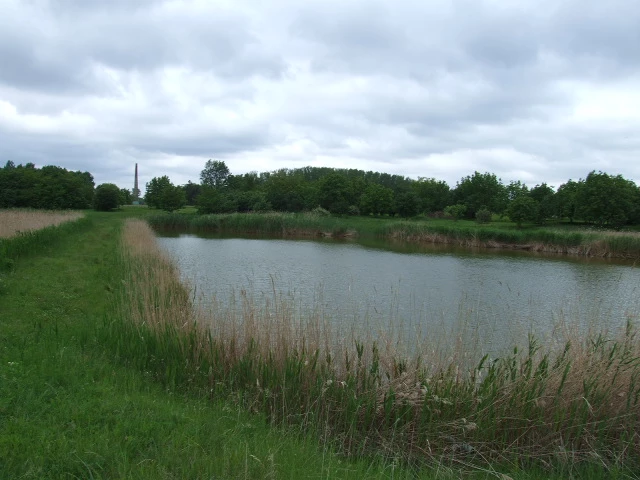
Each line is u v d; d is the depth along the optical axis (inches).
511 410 227.1
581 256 1305.4
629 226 1978.3
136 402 208.2
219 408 228.1
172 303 356.8
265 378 260.1
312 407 239.8
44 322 363.3
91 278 561.0
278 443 190.4
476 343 300.5
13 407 184.5
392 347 276.2
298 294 628.7
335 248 1384.1
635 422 218.4
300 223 1904.5
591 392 225.1
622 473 194.4
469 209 2687.0
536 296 684.1
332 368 259.3
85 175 4714.6
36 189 2491.4
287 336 281.1
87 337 315.0
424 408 224.8
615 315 506.0
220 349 285.3
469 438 222.7
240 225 1955.0
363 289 701.9
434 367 261.6
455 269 979.9
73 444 159.3
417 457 214.7
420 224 1759.4
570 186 2383.1
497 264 1083.9
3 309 387.5
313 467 170.2
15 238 653.9
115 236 1173.7
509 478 181.3
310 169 5049.2
